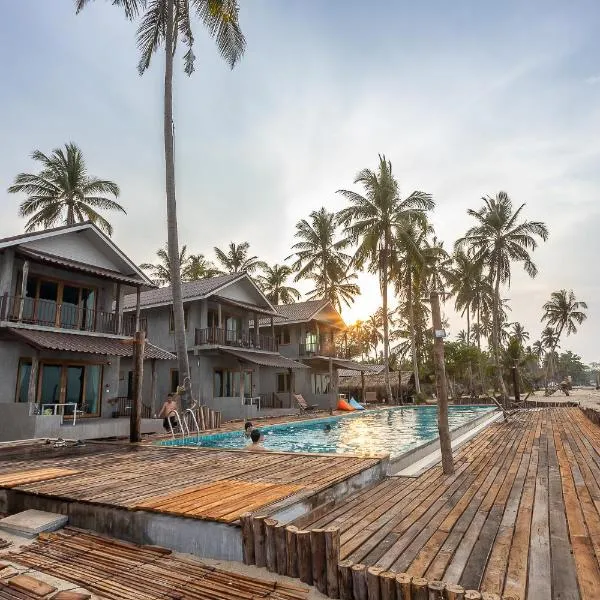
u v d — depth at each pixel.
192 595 3.79
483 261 38.38
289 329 35.03
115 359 19.64
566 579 3.74
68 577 4.17
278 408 29.03
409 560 4.14
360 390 42.78
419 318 47.47
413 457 9.57
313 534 3.97
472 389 45.41
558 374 112.81
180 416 16.14
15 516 5.84
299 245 44.12
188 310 25.95
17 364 16.19
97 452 9.75
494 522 5.20
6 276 15.84
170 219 17.86
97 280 19.55
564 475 7.71
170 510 5.01
